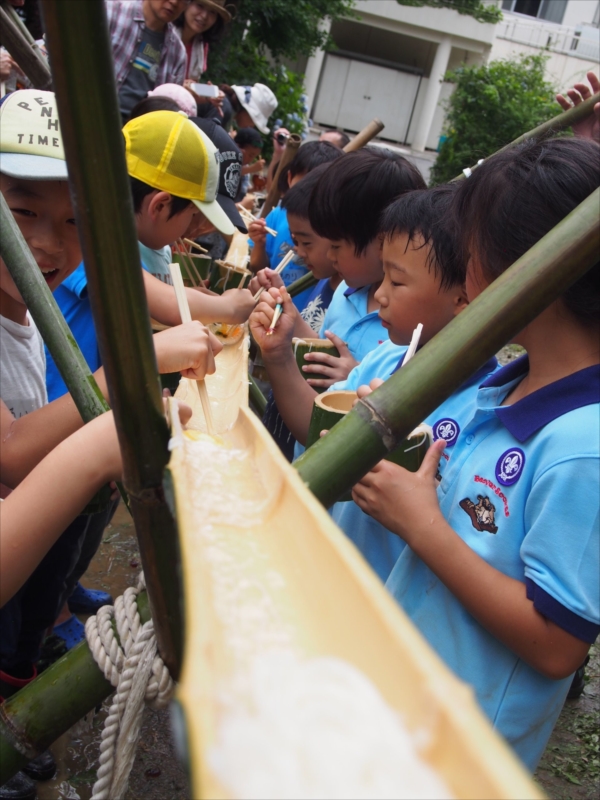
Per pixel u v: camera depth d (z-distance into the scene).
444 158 13.94
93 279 0.69
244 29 11.64
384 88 20.59
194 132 2.23
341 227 2.17
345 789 0.38
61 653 2.31
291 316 1.98
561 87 16.98
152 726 2.18
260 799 0.37
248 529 0.66
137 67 4.15
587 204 0.82
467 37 18.27
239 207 4.50
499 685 1.23
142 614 0.99
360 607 0.46
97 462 0.96
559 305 1.19
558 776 2.24
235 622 0.52
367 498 1.25
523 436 1.20
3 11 2.43
